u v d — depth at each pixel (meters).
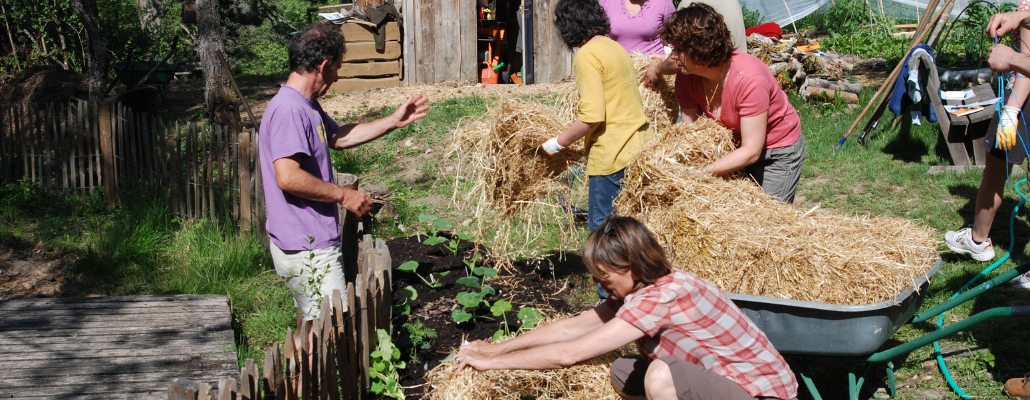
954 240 5.09
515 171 4.53
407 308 4.42
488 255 5.40
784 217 3.46
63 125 7.21
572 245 5.87
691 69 3.79
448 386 3.17
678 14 3.70
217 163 6.29
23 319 4.54
